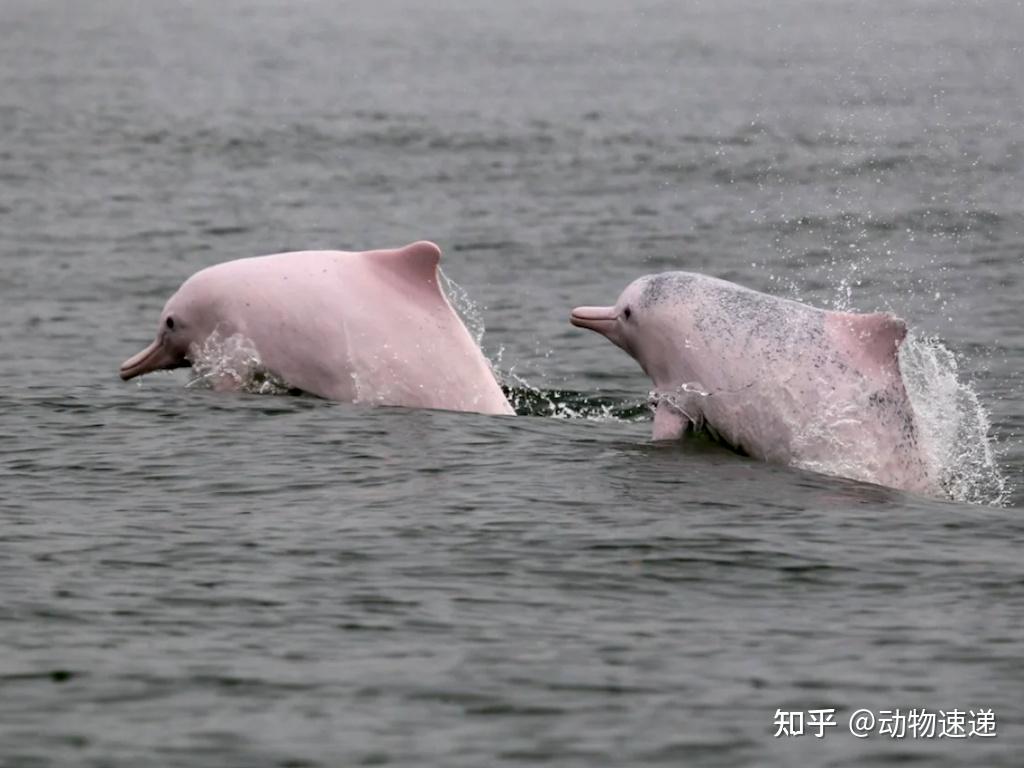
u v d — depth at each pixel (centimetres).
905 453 3562
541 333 6250
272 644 2494
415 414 3953
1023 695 2344
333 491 3306
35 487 3331
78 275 7538
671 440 3803
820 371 3634
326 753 2123
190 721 2216
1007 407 4600
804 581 2817
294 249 8594
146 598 2678
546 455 3616
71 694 2297
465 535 3019
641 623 2608
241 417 3906
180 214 9800
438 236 9038
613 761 2117
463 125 15138
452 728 2205
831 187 11069
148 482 3369
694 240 8888
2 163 11975
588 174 11881
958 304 6844
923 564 2909
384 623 2586
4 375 5162
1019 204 10038
